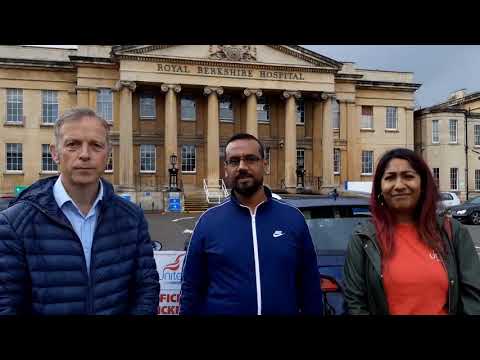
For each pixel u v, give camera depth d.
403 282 3.09
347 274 3.35
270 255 3.31
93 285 2.95
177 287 5.62
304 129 42.69
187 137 39.38
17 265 2.81
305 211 5.89
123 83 35.69
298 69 39.50
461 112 45.69
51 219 2.90
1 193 36.41
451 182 45.12
